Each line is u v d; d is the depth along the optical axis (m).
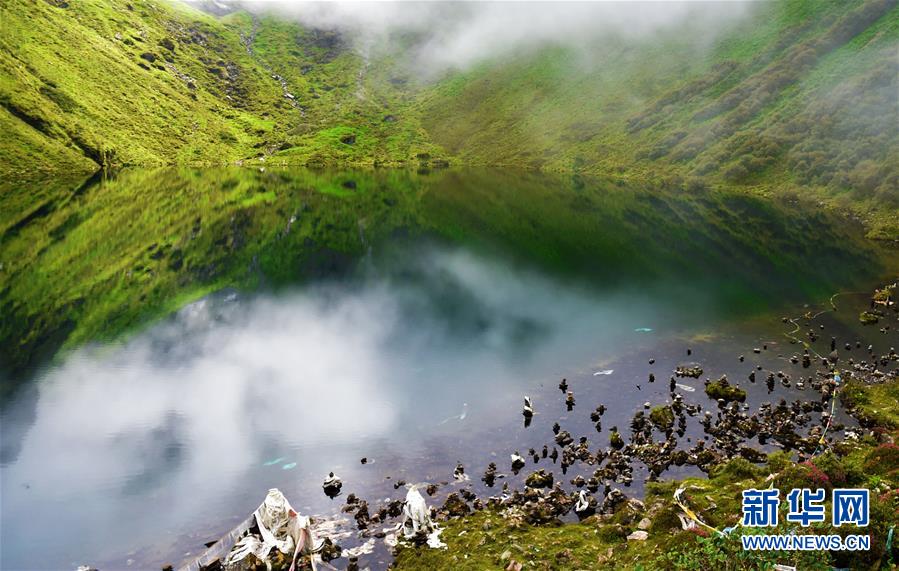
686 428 29.45
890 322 46.78
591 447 27.67
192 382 37.34
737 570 13.57
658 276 64.62
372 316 51.91
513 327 48.12
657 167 175.12
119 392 35.72
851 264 68.38
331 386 36.41
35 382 37.22
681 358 39.78
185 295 58.31
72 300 55.84
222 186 154.25
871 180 107.19
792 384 34.72
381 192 148.75
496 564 18.50
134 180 161.88
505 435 29.22
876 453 20.58
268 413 32.53
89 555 20.59
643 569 15.48
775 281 61.38
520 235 90.12
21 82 192.25
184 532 21.86
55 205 113.00
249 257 75.56
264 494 24.36
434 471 25.88
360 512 22.27
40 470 26.62
